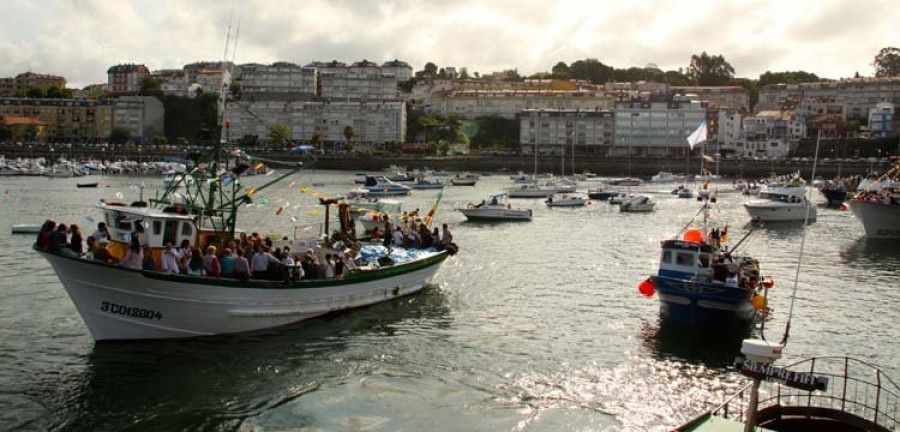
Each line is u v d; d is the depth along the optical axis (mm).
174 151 196375
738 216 85625
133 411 22016
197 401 22812
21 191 105812
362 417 22016
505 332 30672
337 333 29719
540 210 92375
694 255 32719
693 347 28844
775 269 48406
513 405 23062
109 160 193250
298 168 35469
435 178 157750
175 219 28328
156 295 26406
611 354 27938
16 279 38625
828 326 32688
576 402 23344
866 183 88875
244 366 25688
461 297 36906
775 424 18375
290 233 58125
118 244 27453
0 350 26688
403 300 35594
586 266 47375
